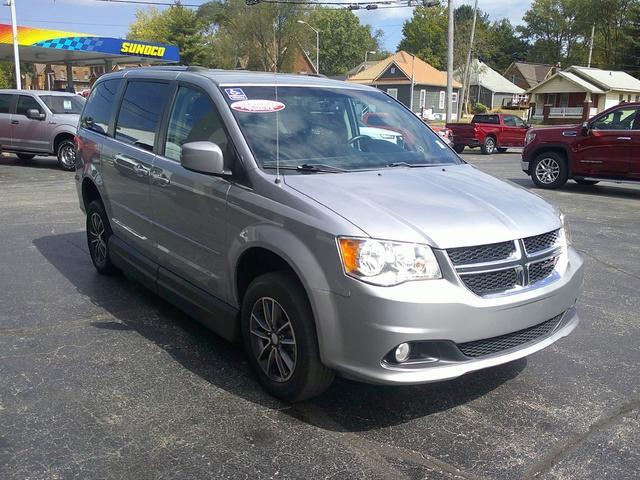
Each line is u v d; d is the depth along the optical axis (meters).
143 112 5.16
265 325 3.77
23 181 13.31
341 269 3.19
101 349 4.48
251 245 3.68
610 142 12.34
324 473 3.05
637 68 75.12
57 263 6.71
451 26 28.98
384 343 3.14
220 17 60.97
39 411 3.59
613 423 3.58
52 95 15.86
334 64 101.12
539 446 3.33
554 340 3.76
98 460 3.12
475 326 3.26
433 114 61.78
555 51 98.19
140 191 4.96
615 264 7.21
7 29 26.19
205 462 3.12
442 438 3.39
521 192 4.19
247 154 3.89
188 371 4.15
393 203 3.51
